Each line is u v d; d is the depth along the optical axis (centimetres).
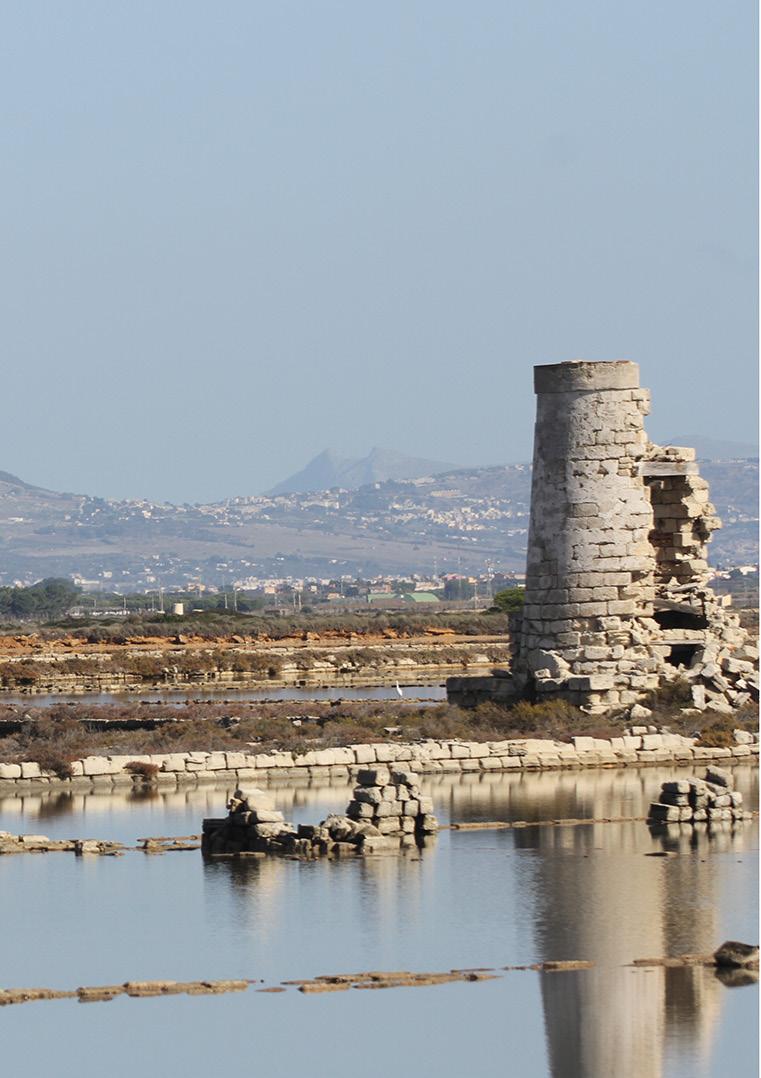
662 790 15175
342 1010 9775
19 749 19200
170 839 14338
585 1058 8988
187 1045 9250
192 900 12150
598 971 10425
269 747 18750
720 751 18800
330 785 17050
